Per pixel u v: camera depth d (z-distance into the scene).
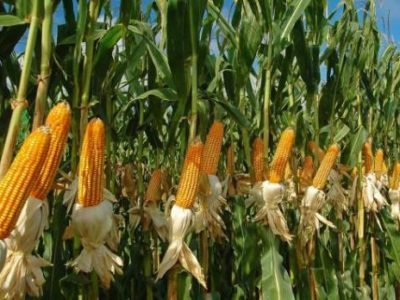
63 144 0.73
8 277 0.70
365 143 1.95
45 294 1.02
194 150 0.99
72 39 0.98
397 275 1.97
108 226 0.83
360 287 1.85
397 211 2.10
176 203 1.00
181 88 1.01
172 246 0.99
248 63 1.30
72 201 0.85
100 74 1.02
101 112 1.07
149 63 1.27
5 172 0.71
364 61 1.78
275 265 1.30
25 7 0.76
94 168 0.81
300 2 1.39
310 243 1.50
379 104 2.24
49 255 1.22
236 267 1.54
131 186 1.38
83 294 0.99
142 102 1.36
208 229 1.18
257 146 1.33
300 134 1.63
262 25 1.43
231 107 1.21
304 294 1.49
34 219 0.71
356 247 1.91
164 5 1.30
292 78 1.68
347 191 1.89
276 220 1.29
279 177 1.28
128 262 1.60
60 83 1.15
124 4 1.05
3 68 1.02
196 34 1.02
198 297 1.33
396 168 2.11
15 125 0.72
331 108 1.66
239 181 1.41
